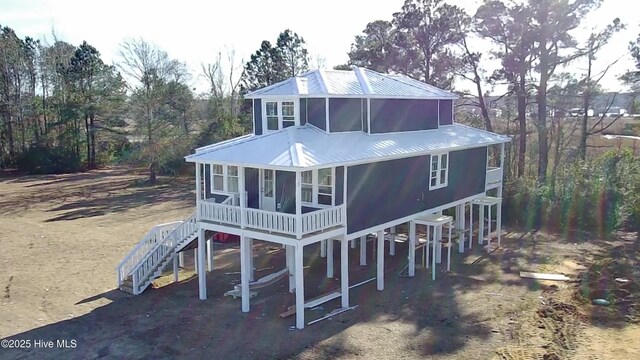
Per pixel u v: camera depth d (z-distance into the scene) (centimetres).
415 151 2130
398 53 4384
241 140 2127
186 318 1784
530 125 5094
